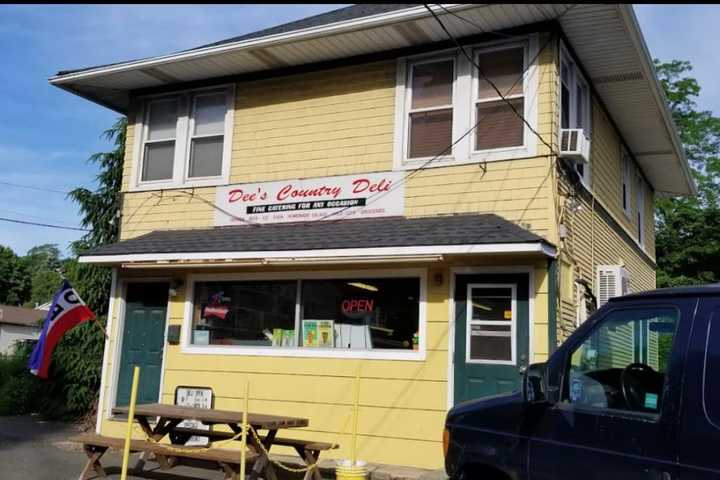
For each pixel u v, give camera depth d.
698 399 3.71
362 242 8.85
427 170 9.61
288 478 8.41
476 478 4.67
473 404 4.83
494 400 4.69
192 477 8.34
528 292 8.54
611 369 4.25
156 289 11.15
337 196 10.16
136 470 8.59
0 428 11.53
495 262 8.73
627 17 8.90
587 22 9.04
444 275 9.01
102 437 8.20
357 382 8.30
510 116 9.24
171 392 10.45
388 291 9.40
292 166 10.62
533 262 8.55
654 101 11.68
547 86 9.00
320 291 9.84
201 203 11.18
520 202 8.94
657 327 4.14
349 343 9.50
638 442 3.86
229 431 9.91
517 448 4.38
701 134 28.17
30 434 11.09
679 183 16.67
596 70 10.57
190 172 11.45
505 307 8.64
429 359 8.91
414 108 9.92
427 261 8.71
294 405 9.59
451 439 4.83
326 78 10.65
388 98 10.12
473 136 9.42
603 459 3.96
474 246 8.14
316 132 10.55
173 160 11.61
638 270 14.90
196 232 10.93
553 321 8.32
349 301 9.61
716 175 27.61
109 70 11.16
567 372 4.35
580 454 4.07
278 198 10.59
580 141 8.93
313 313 9.81
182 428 8.88
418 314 9.12
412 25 9.30
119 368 11.09
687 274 24.39
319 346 9.66
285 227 10.35
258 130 11.01
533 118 9.03
